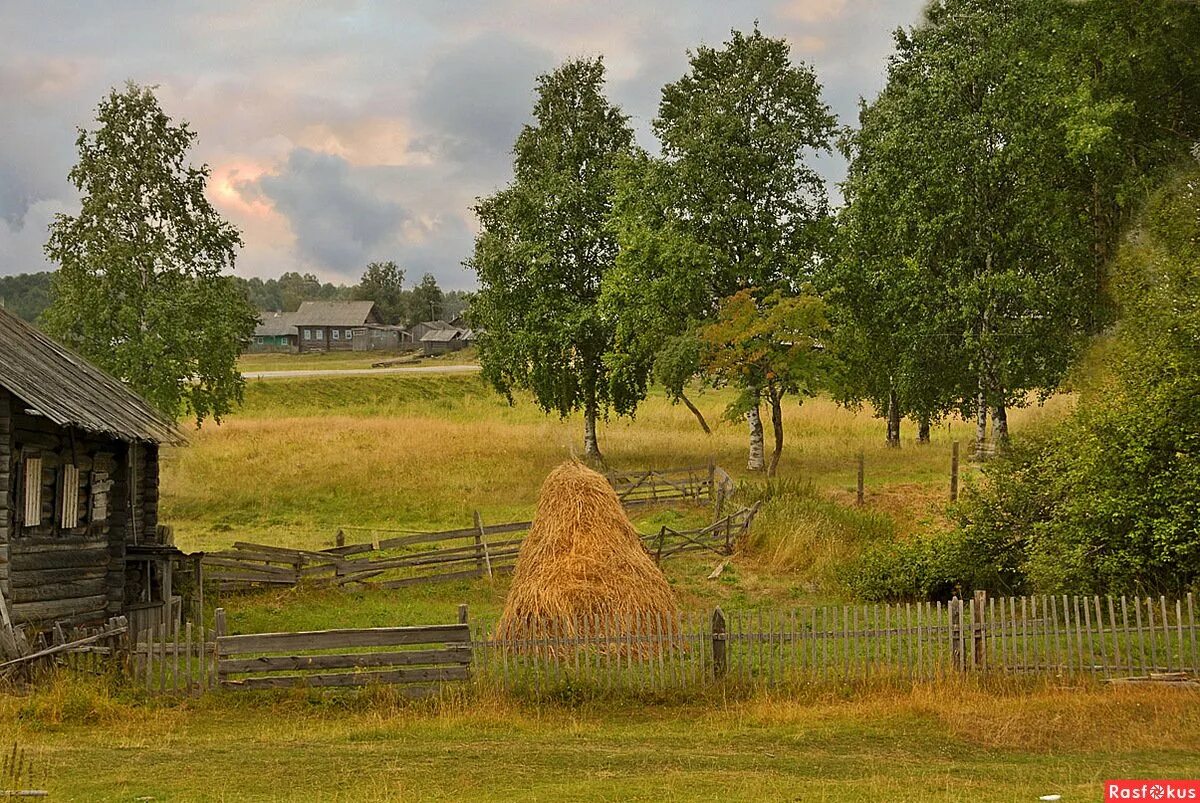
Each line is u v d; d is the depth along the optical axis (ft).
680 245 123.85
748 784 32.76
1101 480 54.65
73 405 54.49
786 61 130.31
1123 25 93.15
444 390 265.75
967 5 118.21
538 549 54.60
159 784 32.60
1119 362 59.98
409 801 30.63
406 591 76.64
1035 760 36.32
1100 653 47.78
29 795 30.35
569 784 32.96
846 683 46.62
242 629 63.46
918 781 33.06
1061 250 104.88
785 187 126.52
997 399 117.08
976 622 47.26
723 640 47.39
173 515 112.47
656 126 135.44
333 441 149.18
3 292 589.73
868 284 121.80
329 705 44.86
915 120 116.78
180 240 121.80
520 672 46.68
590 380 142.51
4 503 50.96
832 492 103.71
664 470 113.09
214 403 123.44
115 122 118.62
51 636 53.78
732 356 118.01
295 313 460.14
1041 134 103.04
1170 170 89.20
